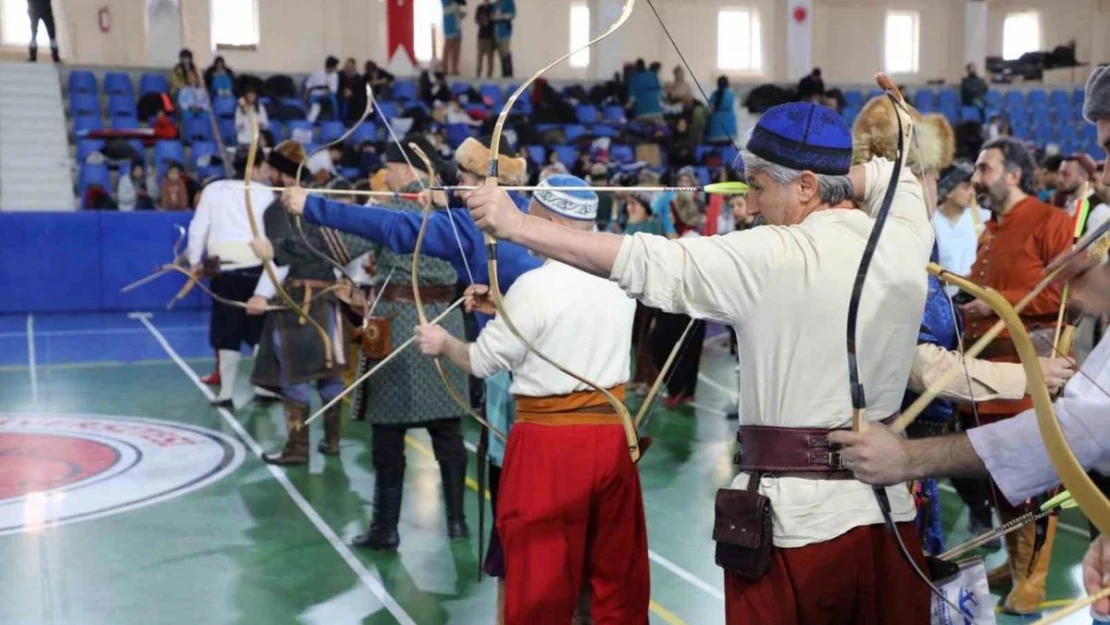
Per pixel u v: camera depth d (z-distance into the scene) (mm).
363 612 4102
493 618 4043
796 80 21453
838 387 2137
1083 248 1960
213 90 16844
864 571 2133
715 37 21219
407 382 4551
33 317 12492
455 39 18688
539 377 3064
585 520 3057
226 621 4000
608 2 20188
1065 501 2230
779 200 2250
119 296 13062
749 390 2203
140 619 4008
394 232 3863
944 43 22062
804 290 2123
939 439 1941
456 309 4594
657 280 2098
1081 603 1819
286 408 6125
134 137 15742
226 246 7320
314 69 19297
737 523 2154
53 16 17484
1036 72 21188
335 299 5910
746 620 2193
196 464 6172
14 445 6559
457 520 4887
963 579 2281
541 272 3096
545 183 3258
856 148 3059
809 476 2141
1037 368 1726
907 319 2182
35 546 4777
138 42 18500
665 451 6617
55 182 15859
